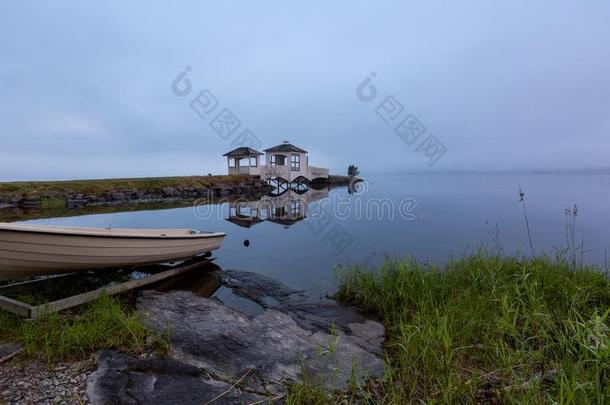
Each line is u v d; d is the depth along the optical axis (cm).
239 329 491
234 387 345
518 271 585
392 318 549
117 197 3042
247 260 972
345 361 411
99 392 315
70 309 496
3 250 500
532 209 2000
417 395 325
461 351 381
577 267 584
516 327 420
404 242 1182
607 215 1702
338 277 737
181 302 581
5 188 2630
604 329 329
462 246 1105
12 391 313
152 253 708
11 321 440
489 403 307
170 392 325
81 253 583
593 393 278
